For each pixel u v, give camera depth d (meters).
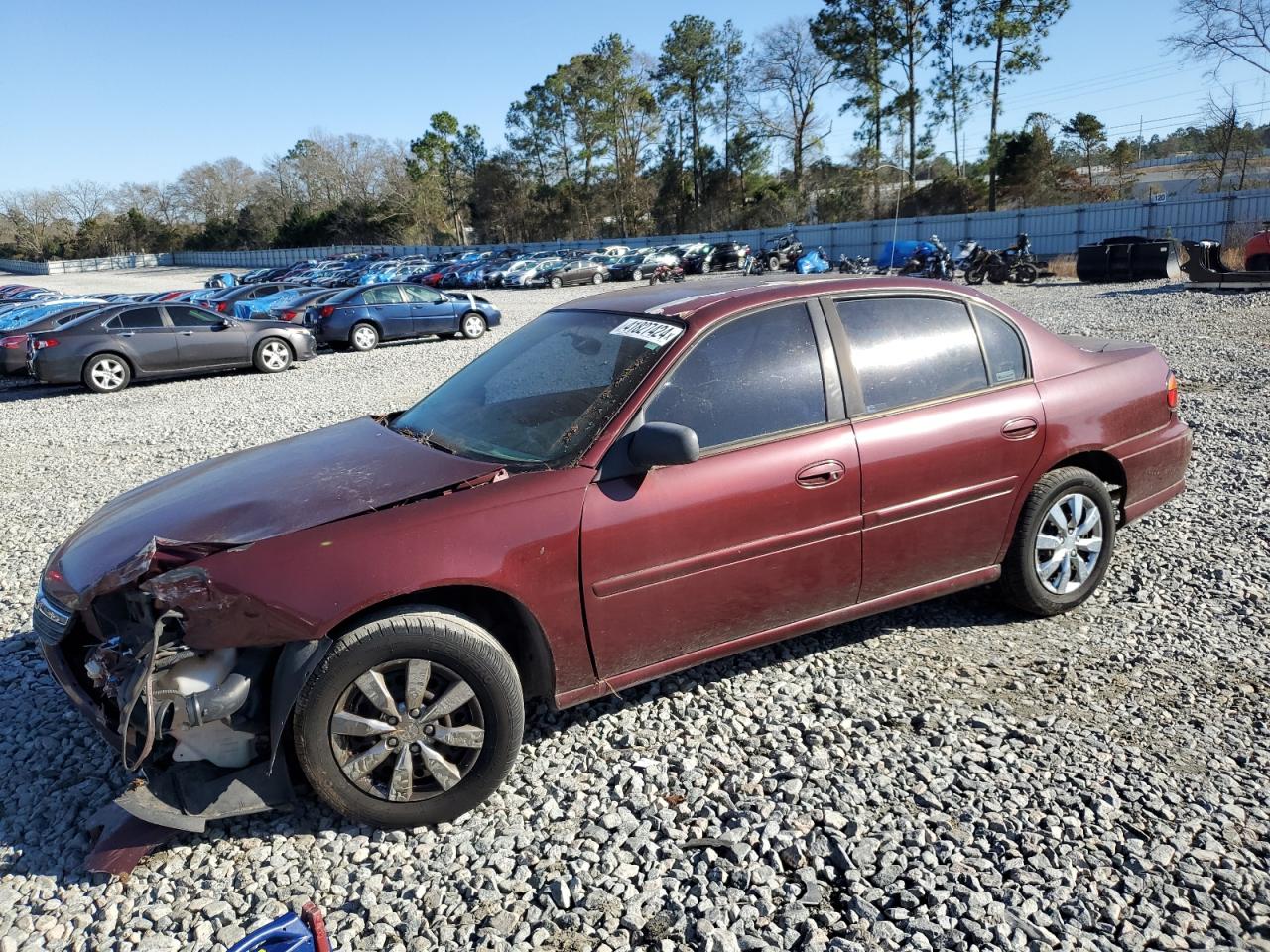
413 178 87.94
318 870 2.76
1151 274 22.89
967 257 26.70
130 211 99.62
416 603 2.87
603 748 3.34
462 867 2.75
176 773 2.82
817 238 46.75
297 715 2.73
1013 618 4.26
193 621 2.64
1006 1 49.16
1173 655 3.84
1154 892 2.51
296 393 13.64
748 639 3.49
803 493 3.39
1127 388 4.29
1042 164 51.69
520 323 23.47
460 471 3.11
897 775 3.09
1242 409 8.23
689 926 2.47
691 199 74.94
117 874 2.73
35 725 3.72
